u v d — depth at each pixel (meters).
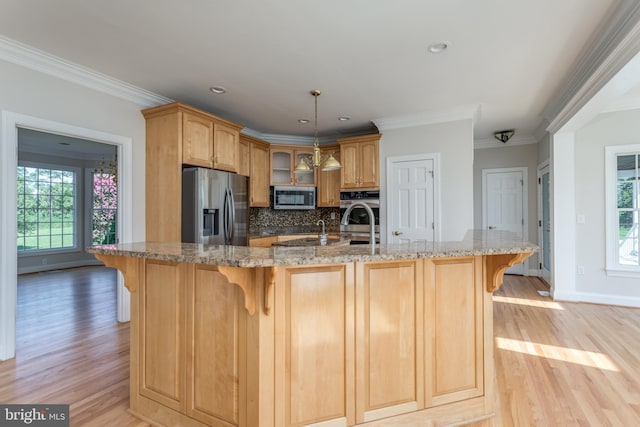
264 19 2.31
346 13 2.25
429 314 1.85
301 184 5.66
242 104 4.10
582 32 2.49
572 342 3.05
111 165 6.25
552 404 2.07
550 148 4.64
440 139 4.46
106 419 1.92
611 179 4.27
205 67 3.07
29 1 2.11
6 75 2.66
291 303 1.60
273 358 1.57
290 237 5.24
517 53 2.82
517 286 5.32
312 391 1.64
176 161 3.51
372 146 4.85
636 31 2.14
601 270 4.33
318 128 5.30
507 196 6.21
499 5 2.17
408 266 1.81
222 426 1.66
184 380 1.78
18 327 3.44
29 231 6.68
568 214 4.46
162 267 1.86
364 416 1.72
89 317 3.78
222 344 1.66
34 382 2.32
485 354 1.96
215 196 3.77
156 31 2.46
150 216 3.66
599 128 4.33
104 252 1.83
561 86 3.56
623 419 1.91
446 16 2.29
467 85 3.54
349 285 1.70
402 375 1.80
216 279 1.68
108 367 2.55
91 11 2.22
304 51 2.78
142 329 1.94
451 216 4.39
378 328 1.75
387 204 4.76
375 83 3.46
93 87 3.23
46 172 6.95
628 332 3.29
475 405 1.93
